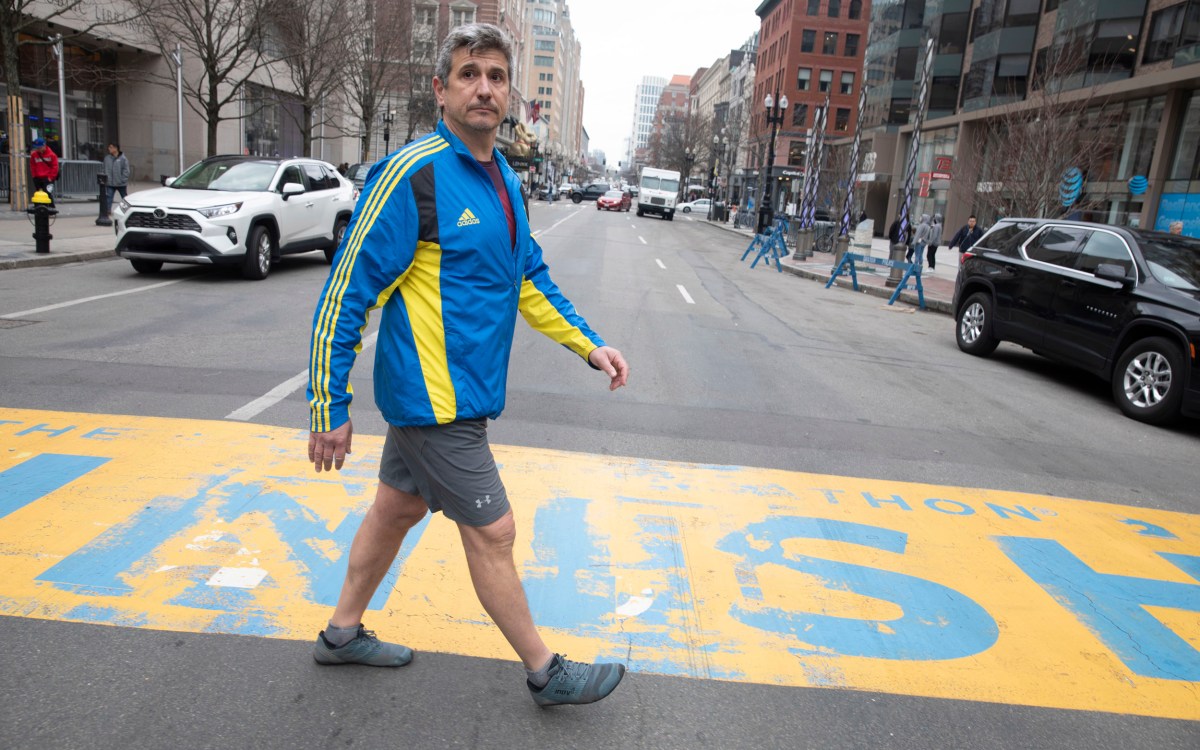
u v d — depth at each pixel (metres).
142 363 6.84
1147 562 4.25
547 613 3.26
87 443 4.80
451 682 2.75
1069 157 19.08
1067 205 19.16
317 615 3.10
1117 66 26.23
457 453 2.33
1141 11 25.56
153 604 3.10
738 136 86.69
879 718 2.74
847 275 21.30
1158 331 7.67
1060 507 5.02
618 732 2.57
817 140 31.94
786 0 73.06
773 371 8.58
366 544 2.63
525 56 104.75
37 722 2.41
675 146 102.69
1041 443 6.60
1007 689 2.96
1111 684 3.04
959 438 6.52
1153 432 7.34
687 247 28.80
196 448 4.82
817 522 4.43
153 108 31.88
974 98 35.28
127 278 11.61
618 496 4.59
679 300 13.84
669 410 6.64
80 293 10.11
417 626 3.08
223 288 11.25
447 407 2.26
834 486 5.06
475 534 2.41
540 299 2.68
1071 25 28.34
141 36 27.78
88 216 19.61
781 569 3.81
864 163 44.84
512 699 2.69
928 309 16.09
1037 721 2.78
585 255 21.31
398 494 2.55
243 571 3.39
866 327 12.77
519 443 5.43
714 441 5.86
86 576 3.27
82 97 29.67
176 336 7.98
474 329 2.28
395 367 2.29
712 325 11.39
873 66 50.69
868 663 3.07
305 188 13.59
